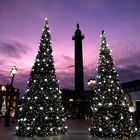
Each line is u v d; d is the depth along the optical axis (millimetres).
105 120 11086
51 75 12664
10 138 10453
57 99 12461
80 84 44250
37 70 12531
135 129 11195
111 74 12008
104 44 12852
